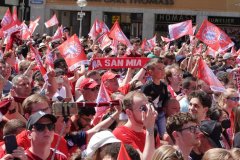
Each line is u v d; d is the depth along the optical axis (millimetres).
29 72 13859
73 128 9555
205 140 8711
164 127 10844
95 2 59531
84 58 14195
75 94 13656
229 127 10602
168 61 17750
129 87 12477
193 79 12445
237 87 15094
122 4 59688
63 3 59406
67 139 8781
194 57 19766
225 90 11586
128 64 14203
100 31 28234
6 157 6637
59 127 8289
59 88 12602
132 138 8328
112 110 9742
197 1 59156
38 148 7152
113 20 61344
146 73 12984
